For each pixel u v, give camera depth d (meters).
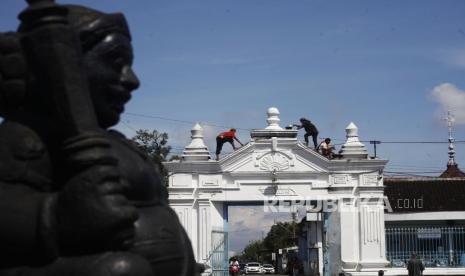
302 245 42.59
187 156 27.27
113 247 4.24
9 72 4.45
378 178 26.98
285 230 79.12
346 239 26.73
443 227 29.08
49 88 4.27
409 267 24.47
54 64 4.23
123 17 4.84
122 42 4.78
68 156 4.23
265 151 27.00
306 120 28.77
